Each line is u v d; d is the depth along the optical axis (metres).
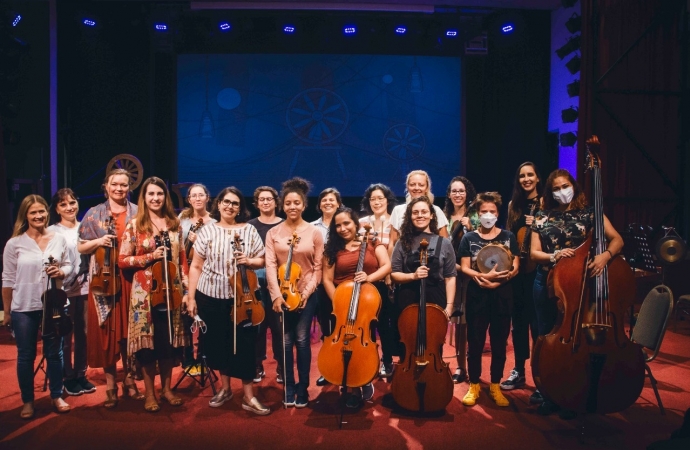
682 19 7.57
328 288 3.71
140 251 3.55
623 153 7.41
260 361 4.29
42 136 8.88
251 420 3.49
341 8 8.91
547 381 3.16
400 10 9.01
